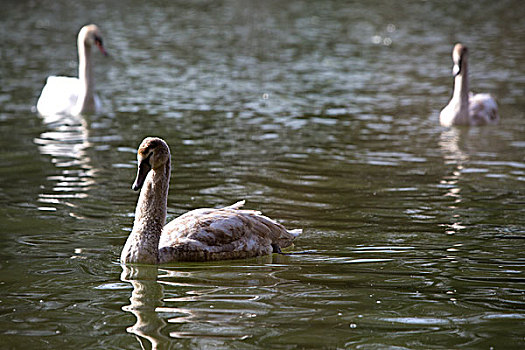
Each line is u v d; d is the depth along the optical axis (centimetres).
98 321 916
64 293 1006
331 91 2639
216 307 959
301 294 1005
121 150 1861
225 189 1536
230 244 1164
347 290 1019
